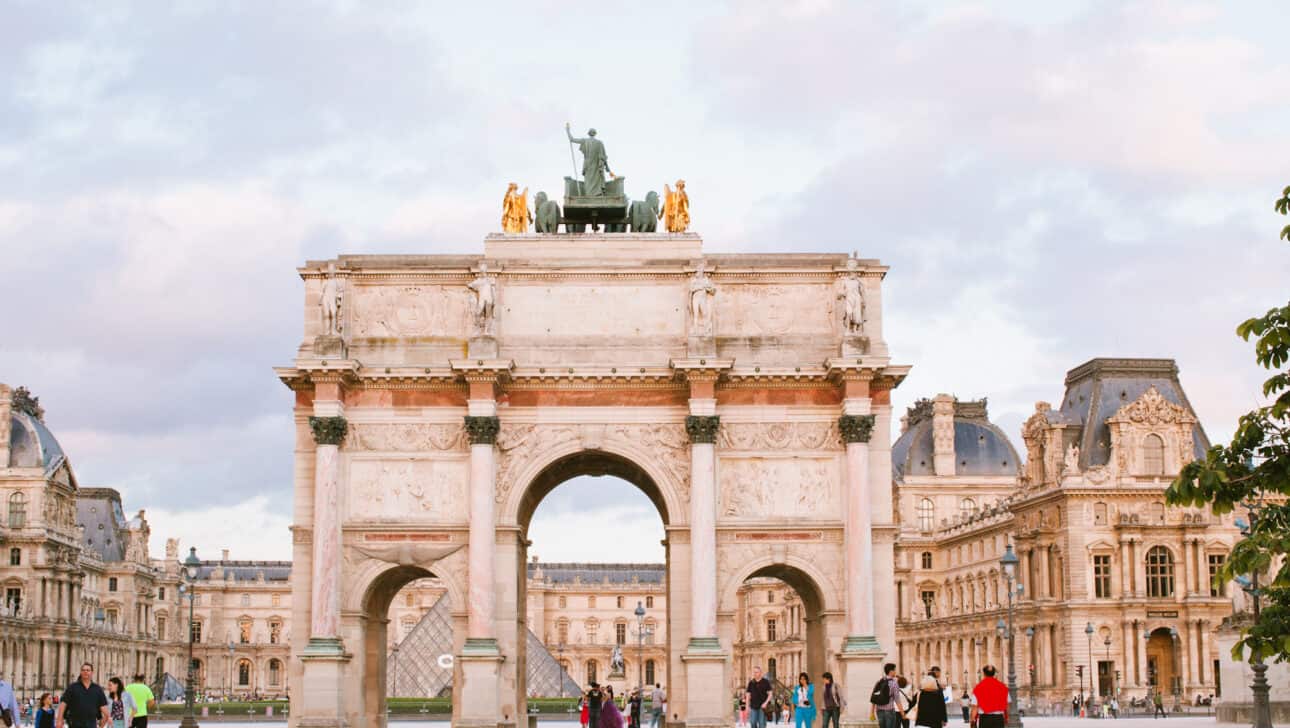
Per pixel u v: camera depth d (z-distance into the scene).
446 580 68.56
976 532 174.75
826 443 69.81
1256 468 21.98
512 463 69.44
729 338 70.81
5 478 180.62
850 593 67.56
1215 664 142.50
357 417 69.88
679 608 68.31
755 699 64.44
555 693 164.50
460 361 68.06
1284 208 22.44
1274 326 21.66
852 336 69.50
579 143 75.06
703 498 67.88
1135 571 144.62
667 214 73.62
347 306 70.88
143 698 48.66
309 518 69.38
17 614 176.62
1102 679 143.88
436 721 113.75
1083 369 156.12
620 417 69.88
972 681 172.50
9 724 41.00
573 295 71.19
